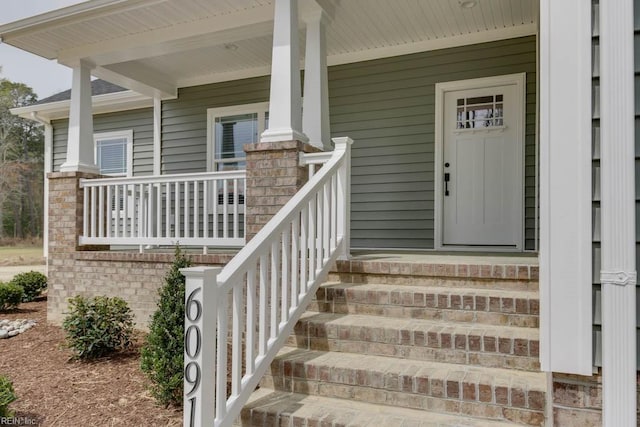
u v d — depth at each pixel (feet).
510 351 8.42
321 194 11.34
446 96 19.31
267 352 8.66
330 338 9.66
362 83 20.44
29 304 24.17
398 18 17.01
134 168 27.50
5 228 90.48
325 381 8.62
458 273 10.72
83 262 17.61
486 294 9.74
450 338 8.79
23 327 18.03
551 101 6.29
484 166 18.74
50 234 18.38
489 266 10.46
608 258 5.87
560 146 6.24
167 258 15.80
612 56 5.90
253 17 15.67
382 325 9.48
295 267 9.79
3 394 9.31
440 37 18.84
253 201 13.28
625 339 5.76
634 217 5.81
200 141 24.41
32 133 97.71
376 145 20.26
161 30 17.10
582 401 6.11
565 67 6.22
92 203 17.92
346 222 12.32
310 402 8.35
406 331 9.09
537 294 9.75
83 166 18.35
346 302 10.73
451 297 9.82
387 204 20.08
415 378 8.00
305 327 9.86
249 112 23.26
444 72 19.10
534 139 17.70
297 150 12.85
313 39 14.60
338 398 8.50
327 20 15.06
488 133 18.66
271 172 13.08
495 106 18.57
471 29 18.07
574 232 6.14
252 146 13.26
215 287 7.24
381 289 10.61
